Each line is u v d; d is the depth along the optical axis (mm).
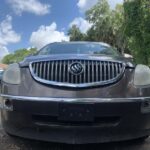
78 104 3412
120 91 3533
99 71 3596
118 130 3496
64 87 3504
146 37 15484
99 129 3449
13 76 3736
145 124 3613
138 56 16219
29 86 3602
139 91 3592
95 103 3414
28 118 3518
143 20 15539
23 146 4020
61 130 3461
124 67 3668
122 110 3465
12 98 3586
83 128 3434
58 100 3424
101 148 3957
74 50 4816
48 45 5191
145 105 3584
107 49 4980
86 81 3553
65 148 3963
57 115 3432
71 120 3426
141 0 15547
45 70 3641
